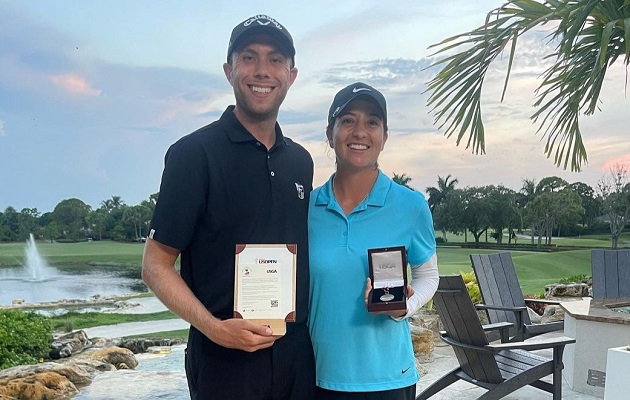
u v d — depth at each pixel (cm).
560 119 624
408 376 193
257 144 182
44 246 6194
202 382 179
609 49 565
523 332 431
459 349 324
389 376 188
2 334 571
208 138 177
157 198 177
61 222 6631
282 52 185
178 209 170
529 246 3175
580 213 3088
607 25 459
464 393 385
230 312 175
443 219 3591
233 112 185
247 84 181
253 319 165
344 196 200
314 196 201
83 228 6656
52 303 1884
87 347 677
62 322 983
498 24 541
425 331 527
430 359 512
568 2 491
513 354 358
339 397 188
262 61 183
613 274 496
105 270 4003
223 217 174
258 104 181
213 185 173
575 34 466
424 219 199
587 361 390
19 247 6122
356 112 194
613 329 375
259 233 179
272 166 184
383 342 189
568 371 416
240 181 177
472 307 295
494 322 438
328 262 189
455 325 320
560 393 309
